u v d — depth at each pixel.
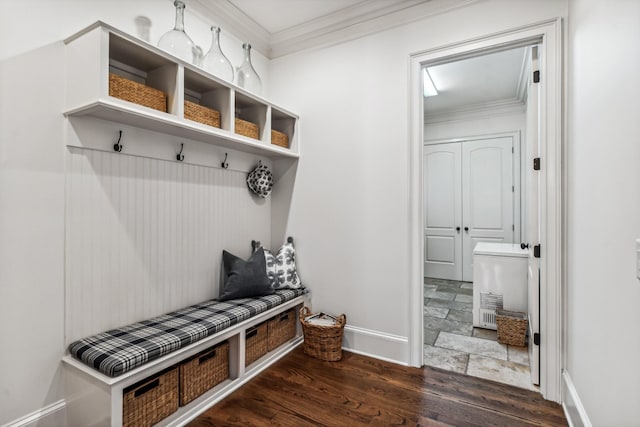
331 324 2.53
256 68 2.90
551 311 1.92
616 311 1.15
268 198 3.01
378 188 2.49
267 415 1.78
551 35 1.93
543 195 1.96
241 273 2.39
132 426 1.51
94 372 1.45
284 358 2.46
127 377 1.43
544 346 1.95
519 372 2.26
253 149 2.54
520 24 2.00
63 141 1.60
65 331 1.61
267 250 2.75
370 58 2.53
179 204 2.18
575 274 1.70
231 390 2.01
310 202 2.81
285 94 2.95
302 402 1.90
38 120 1.52
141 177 1.94
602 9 1.30
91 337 1.69
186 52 1.96
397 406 1.86
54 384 1.57
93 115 1.64
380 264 2.48
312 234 2.80
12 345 1.45
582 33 1.59
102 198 1.75
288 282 2.70
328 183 2.72
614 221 1.18
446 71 3.58
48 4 1.56
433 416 1.77
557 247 1.90
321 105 2.76
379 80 2.48
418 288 2.34
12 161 1.44
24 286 1.48
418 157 2.35
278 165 2.98
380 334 2.47
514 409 1.84
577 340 1.65
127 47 1.64
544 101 1.96
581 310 1.59
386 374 2.23
